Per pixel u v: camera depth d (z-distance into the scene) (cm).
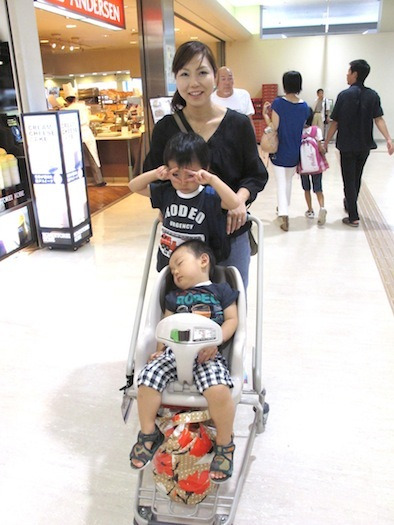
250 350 258
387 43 1278
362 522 158
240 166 183
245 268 202
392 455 186
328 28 1309
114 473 180
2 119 425
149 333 159
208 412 143
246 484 173
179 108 183
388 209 559
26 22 407
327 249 419
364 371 240
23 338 279
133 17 843
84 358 258
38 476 179
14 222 423
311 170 470
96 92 924
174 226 171
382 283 344
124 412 167
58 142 399
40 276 376
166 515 151
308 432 199
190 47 163
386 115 1332
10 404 221
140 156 777
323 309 306
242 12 1325
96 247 445
